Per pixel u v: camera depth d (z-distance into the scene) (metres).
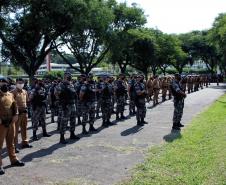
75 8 31.31
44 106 13.28
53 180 8.02
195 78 41.28
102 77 17.30
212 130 13.48
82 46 42.56
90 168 8.92
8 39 33.09
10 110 8.95
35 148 11.40
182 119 17.19
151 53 58.78
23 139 11.55
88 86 14.03
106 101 15.70
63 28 33.62
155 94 25.06
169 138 12.43
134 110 19.48
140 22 47.12
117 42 43.53
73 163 9.44
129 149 10.91
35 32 32.88
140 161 9.43
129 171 8.52
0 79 9.05
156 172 8.27
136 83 15.88
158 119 17.56
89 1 33.47
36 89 13.05
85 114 13.84
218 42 58.69
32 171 8.79
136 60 59.84
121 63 60.16
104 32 40.09
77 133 13.95
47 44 34.50
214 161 8.94
